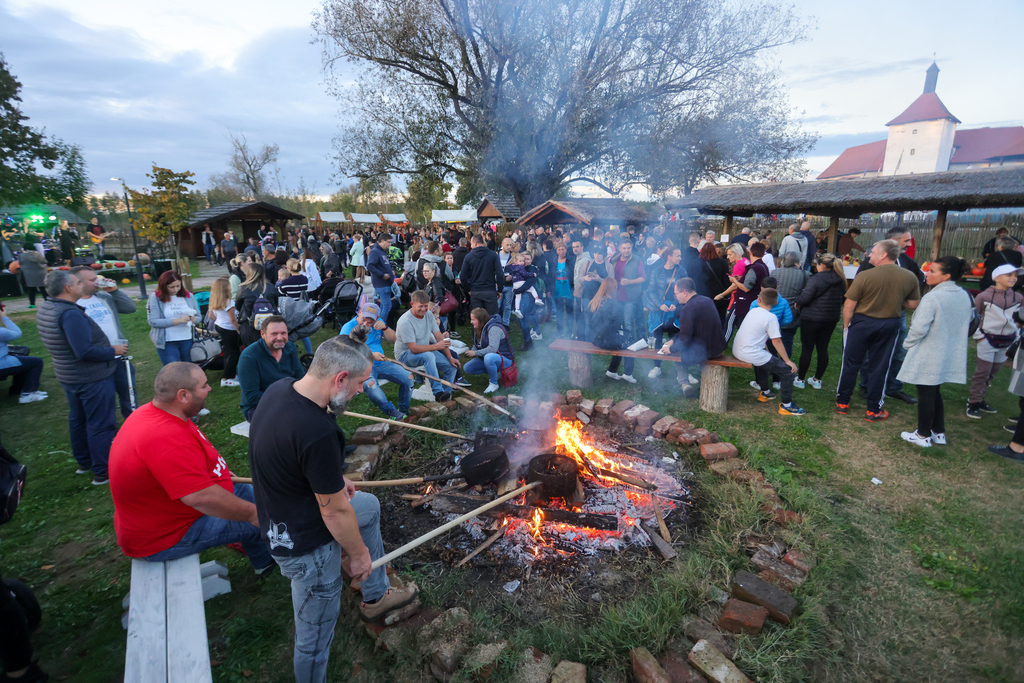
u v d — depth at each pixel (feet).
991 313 16.61
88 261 34.76
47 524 12.32
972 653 8.27
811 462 14.33
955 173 41.06
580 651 8.33
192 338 20.49
